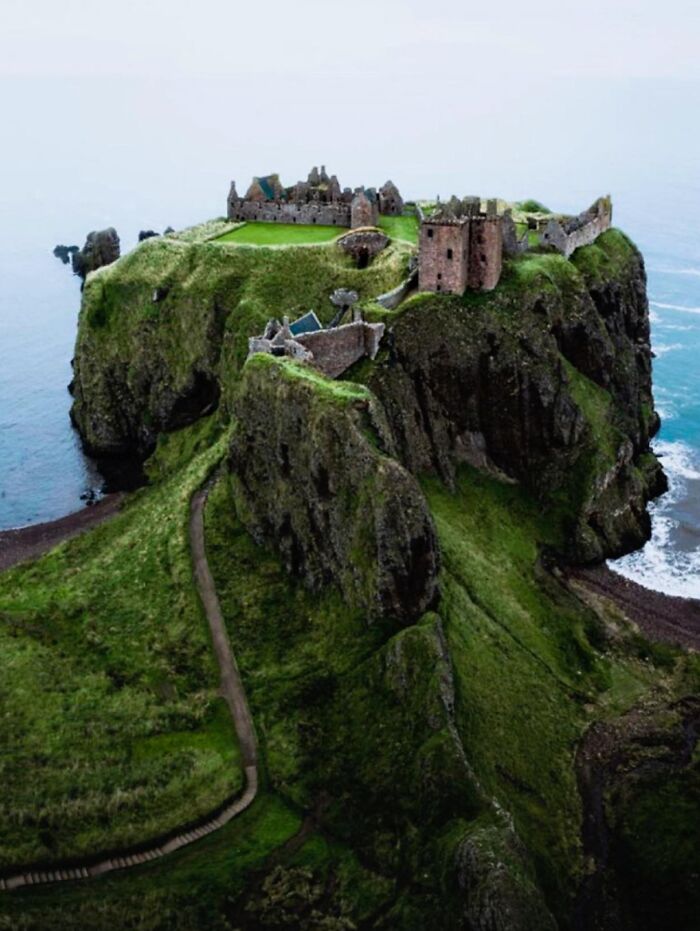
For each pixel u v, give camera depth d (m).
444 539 102.06
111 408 150.38
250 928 66.88
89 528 127.00
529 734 85.44
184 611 93.25
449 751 75.00
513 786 80.12
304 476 93.44
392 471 86.62
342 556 90.06
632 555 122.69
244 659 88.31
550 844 77.44
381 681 82.38
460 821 71.88
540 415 119.31
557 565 113.62
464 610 93.12
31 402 179.88
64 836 70.19
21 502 139.50
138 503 120.62
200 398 140.62
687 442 162.00
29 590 102.81
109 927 64.81
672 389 187.12
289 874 70.25
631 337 151.62
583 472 121.12
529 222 154.12
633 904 74.94
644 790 83.50
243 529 101.69
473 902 65.50
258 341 105.44
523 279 124.38
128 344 149.00
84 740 78.69
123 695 83.94
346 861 71.62
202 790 75.38
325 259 139.75
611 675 97.19
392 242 140.12
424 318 115.19
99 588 98.75
